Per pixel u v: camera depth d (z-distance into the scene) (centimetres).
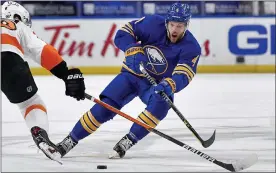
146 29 1046
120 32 1069
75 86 924
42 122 918
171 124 1443
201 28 2573
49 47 935
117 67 2556
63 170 921
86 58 2550
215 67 2606
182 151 1116
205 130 1368
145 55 1048
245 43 2598
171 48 1036
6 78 912
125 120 1474
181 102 1842
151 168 956
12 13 970
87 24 2541
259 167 989
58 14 2534
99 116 1020
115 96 1038
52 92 2062
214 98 1927
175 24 1005
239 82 2325
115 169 939
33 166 951
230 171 948
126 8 2552
